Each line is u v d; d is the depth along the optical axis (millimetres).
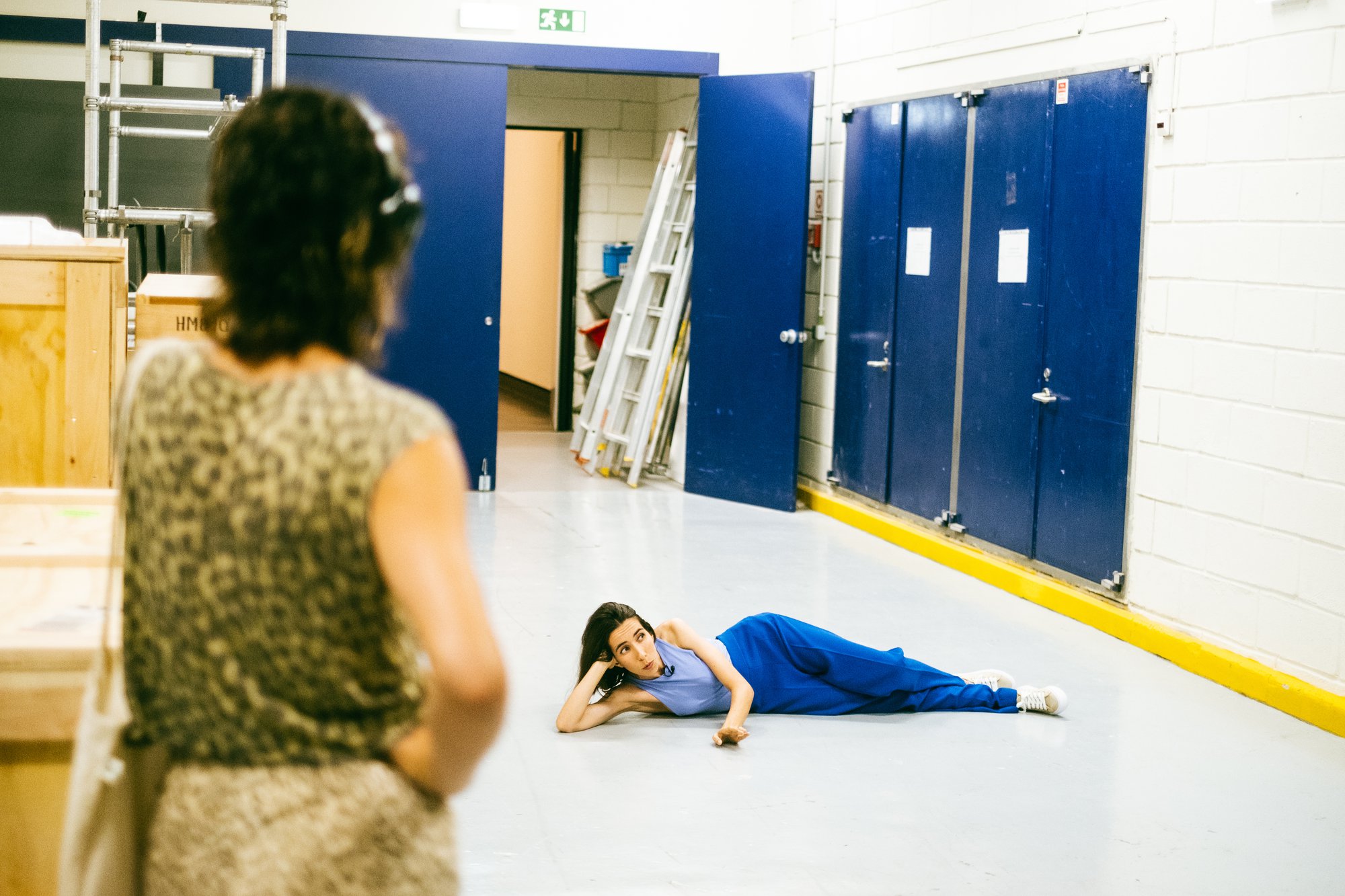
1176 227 5012
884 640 5113
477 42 7895
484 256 8031
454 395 8070
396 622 1196
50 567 1799
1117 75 5316
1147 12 5152
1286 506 4453
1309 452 4352
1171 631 4988
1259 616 4582
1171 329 5043
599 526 7184
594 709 4055
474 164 7957
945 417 6707
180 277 3645
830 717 4227
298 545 1132
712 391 8195
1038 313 5902
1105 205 5426
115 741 1259
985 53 6309
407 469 1128
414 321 7973
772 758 3824
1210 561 4836
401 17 7797
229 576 1152
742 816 3383
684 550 6656
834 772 3725
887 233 7270
